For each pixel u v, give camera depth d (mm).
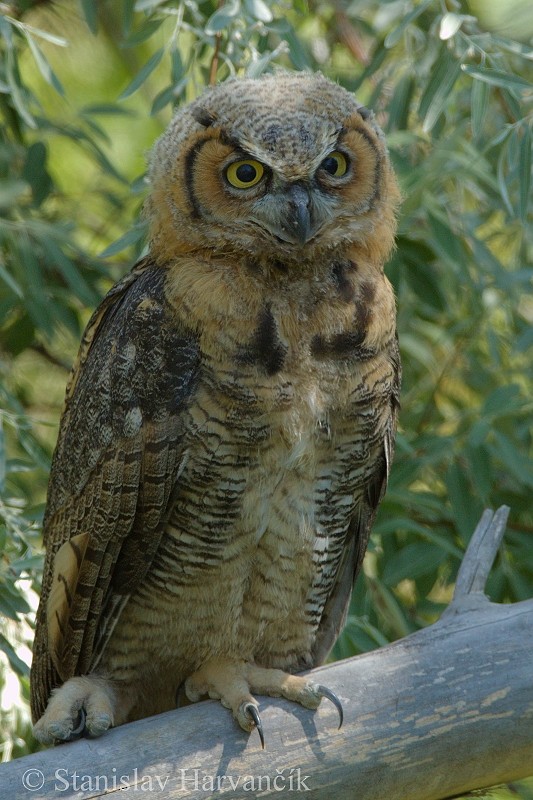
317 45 12570
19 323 12273
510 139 9812
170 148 8273
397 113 11023
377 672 7613
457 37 9742
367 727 7492
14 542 9281
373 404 8133
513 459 10672
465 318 12477
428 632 7797
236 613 8398
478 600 8008
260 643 8750
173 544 8172
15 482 11828
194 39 11156
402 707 7516
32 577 9148
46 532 8812
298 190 7871
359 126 8234
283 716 7559
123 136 15172
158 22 10414
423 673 7590
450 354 12797
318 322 7887
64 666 8359
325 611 9242
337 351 7906
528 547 11430
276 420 7801
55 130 11914
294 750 7469
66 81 14891
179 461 7930
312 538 8320
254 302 7809
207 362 7766
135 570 8211
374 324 8055
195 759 7422
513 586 11023
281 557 8273
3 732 9719
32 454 9891
